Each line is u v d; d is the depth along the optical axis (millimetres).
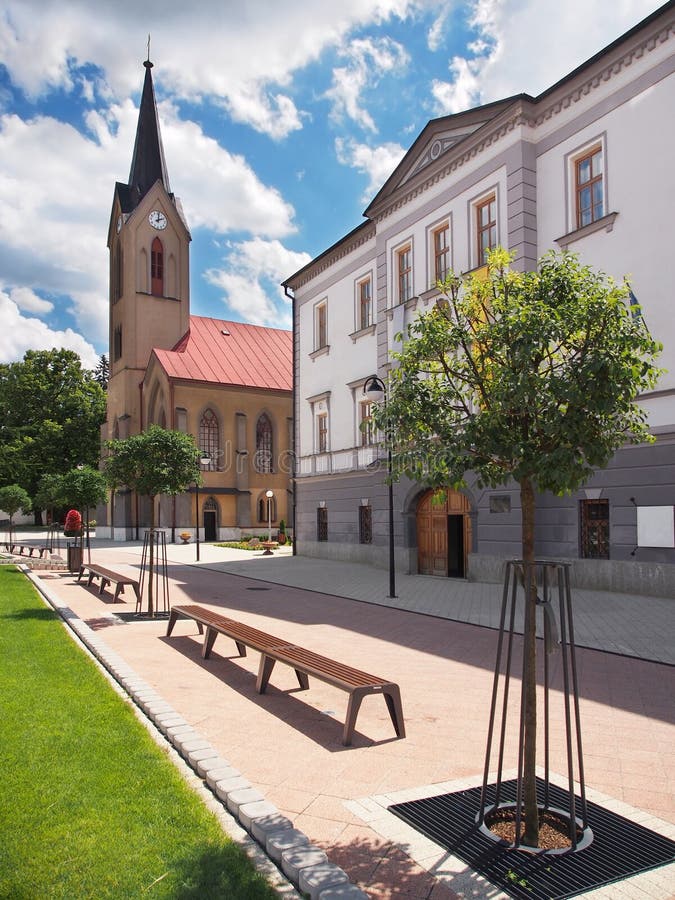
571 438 4422
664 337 14906
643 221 15430
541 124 18047
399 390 5164
